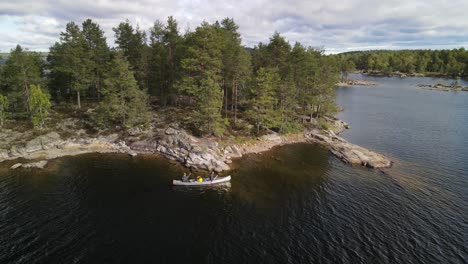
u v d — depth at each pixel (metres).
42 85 59.66
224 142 52.31
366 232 27.95
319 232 27.92
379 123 76.00
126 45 65.31
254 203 33.56
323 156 50.31
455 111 92.00
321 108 70.00
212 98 50.84
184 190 36.38
